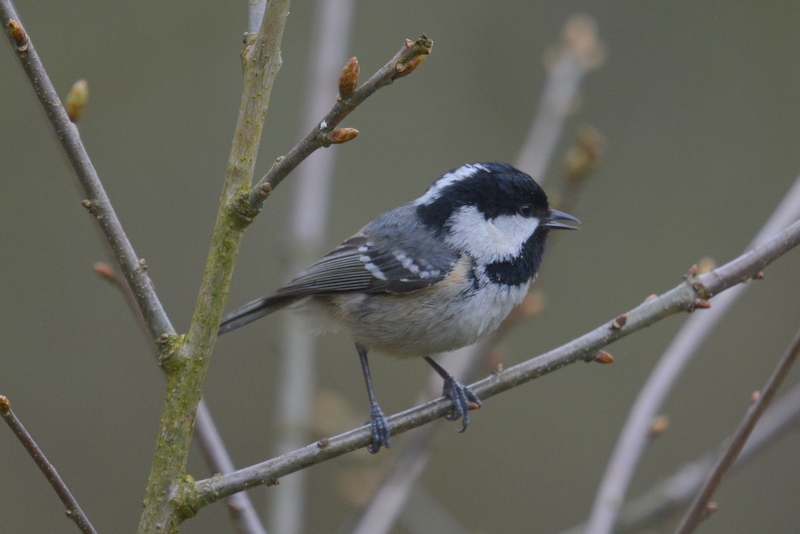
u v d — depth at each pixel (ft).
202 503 15.31
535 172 28.02
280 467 16.44
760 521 40.60
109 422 42.27
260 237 46.78
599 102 48.24
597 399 45.01
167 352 15.26
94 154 46.52
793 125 47.24
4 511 39.04
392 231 25.17
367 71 49.29
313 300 26.22
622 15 49.24
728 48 48.24
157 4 47.39
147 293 15.39
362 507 23.26
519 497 43.19
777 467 41.39
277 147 48.47
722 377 44.24
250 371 44.39
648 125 47.98
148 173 46.68
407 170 48.52
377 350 25.63
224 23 48.14
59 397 42.39
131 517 40.37
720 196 46.60
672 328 45.98
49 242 44.39
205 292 15.34
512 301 24.71
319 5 30.86
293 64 49.80
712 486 17.76
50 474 14.32
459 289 24.03
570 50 30.50
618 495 20.22
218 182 47.14
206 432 18.84
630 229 46.78
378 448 19.90
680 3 49.29
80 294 44.19
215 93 48.01
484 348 25.48
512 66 49.80
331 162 29.09
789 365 17.22
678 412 43.70
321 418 27.45
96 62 46.62
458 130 49.14
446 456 43.86
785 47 48.14
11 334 43.11
